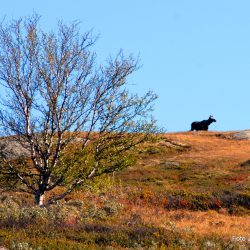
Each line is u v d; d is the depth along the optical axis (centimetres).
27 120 7831
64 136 7969
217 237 6194
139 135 8006
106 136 7994
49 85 7819
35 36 7912
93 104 7944
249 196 9881
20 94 7794
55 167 7806
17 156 7988
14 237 5422
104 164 7931
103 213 7638
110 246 5444
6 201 8331
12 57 7800
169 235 6059
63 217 6862
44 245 5200
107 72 8044
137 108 8006
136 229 6241
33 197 9556
